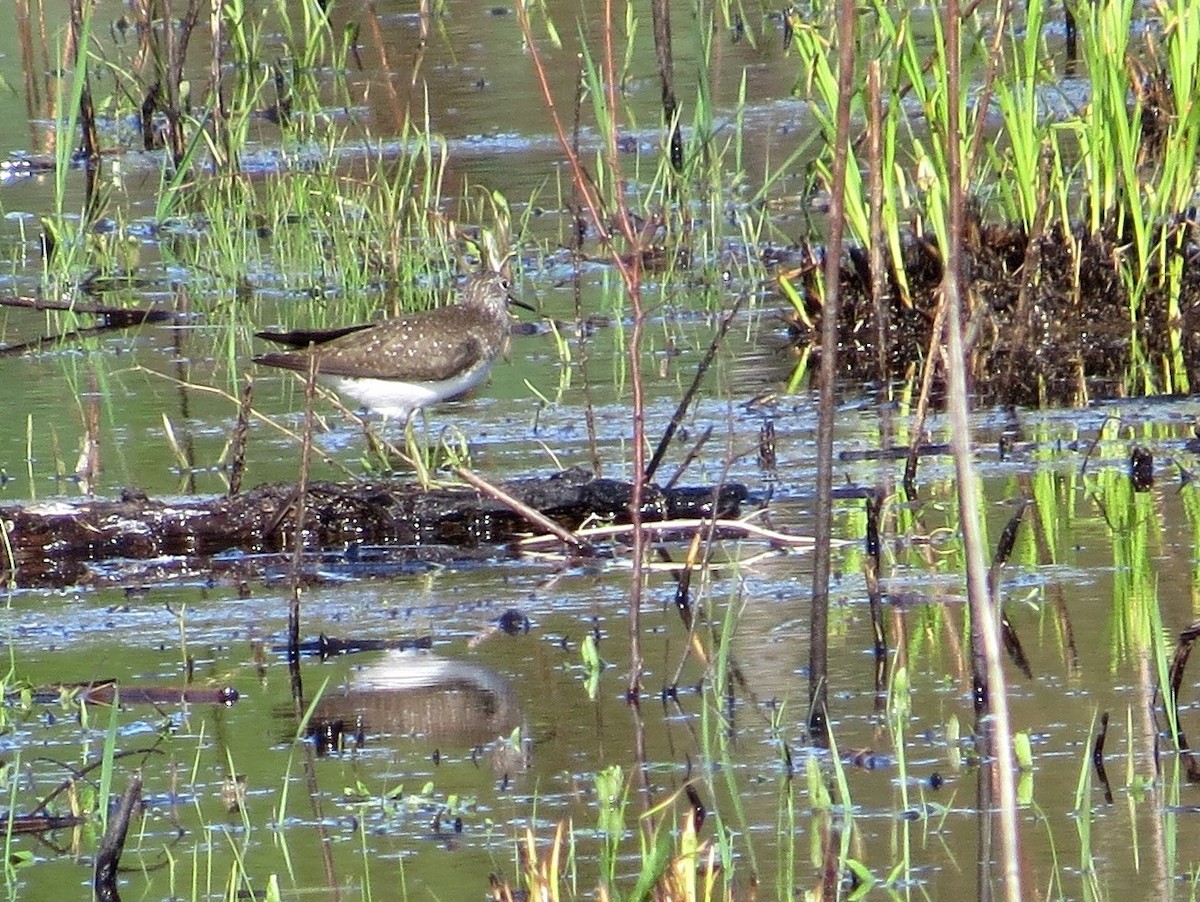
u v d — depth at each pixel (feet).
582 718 29.89
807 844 25.17
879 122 49.37
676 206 66.95
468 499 40.19
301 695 31.30
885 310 51.67
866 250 54.85
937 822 25.68
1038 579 35.22
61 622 35.63
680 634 33.53
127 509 39.73
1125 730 28.22
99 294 63.98
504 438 46.50
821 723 29.12
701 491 40.63
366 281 63.67
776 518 40.01
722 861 23.48
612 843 25.31
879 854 24.79
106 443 46.73
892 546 37.81
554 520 40.24
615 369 53.11
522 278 63.87
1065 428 46.29
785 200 69.56
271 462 44.88
